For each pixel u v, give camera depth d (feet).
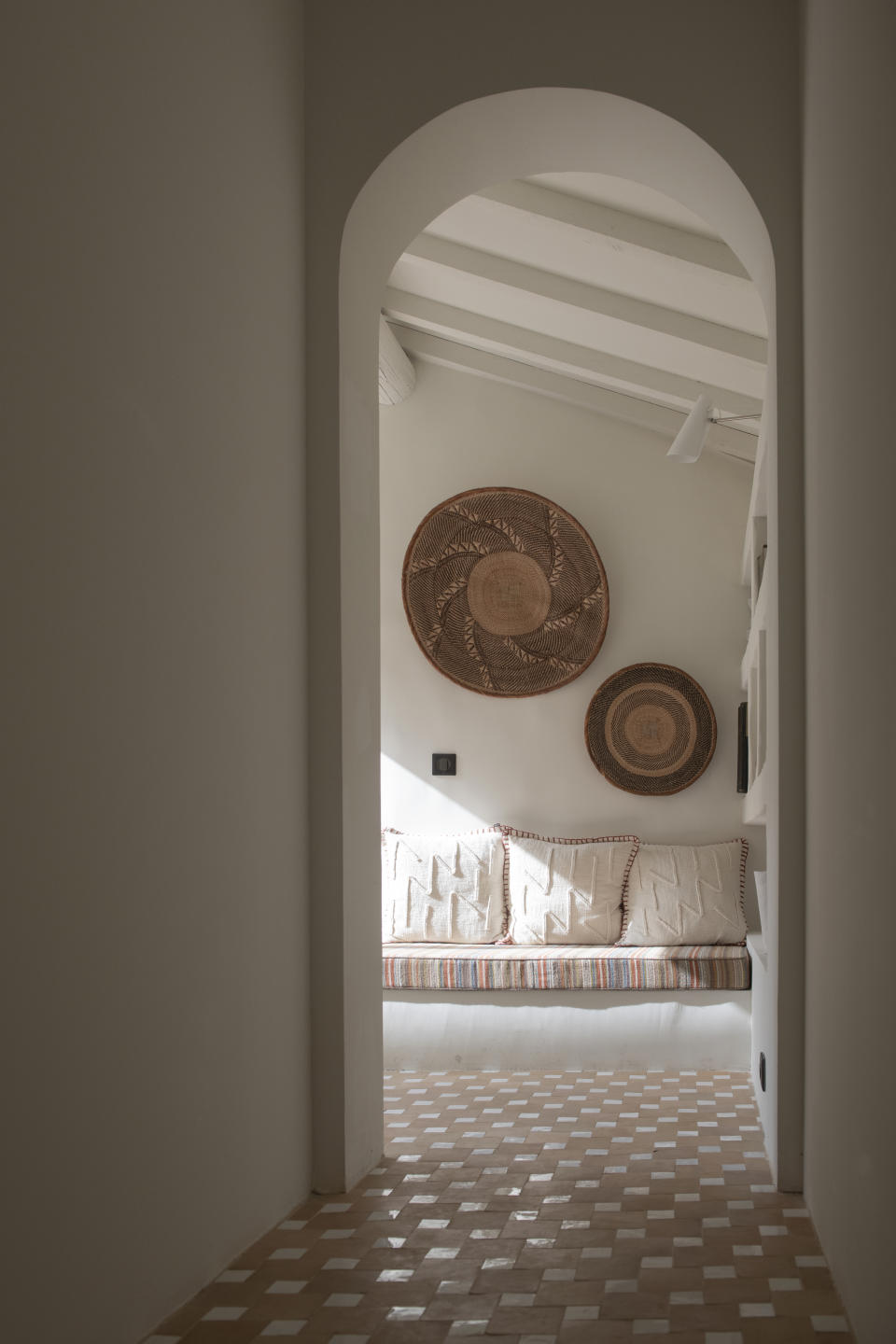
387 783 20.31
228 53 7.93
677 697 19.74
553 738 20.04
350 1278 7.08
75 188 5.62
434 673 20.38
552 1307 6.61
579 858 18.80
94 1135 5.60
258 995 7.99
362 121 9.68
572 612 20.01
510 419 20.54
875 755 5.64
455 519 20.42
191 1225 6.78
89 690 5.63
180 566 6.82
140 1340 6.08
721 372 16.08
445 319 17.99
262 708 8.24
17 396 5.03
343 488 9.55
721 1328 6.26
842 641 6.75
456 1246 7.68
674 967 16.21
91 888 5.61
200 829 7.02
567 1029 16.17
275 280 8.84
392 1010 16.49
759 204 9.17
